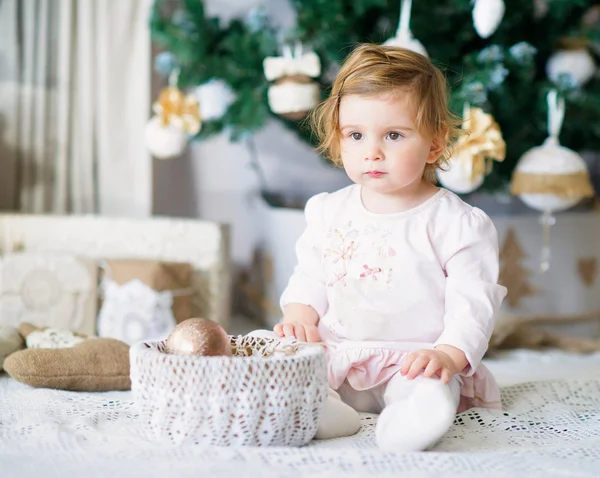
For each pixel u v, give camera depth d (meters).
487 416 1.17
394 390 1.12
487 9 1.84
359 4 2.03
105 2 2.39
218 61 2.21
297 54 2.07
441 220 1.21
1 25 2.31
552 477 0.90
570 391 1.33
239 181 2.80
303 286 1.30
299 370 0.97
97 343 1.40
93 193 2.43
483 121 1.83
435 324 1.19
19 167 2.36
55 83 2.38
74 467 0.91
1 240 2.12
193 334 1.01
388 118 1.14
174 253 2.12
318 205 1.31
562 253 2.29
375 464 0.93
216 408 0.95
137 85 2.44
